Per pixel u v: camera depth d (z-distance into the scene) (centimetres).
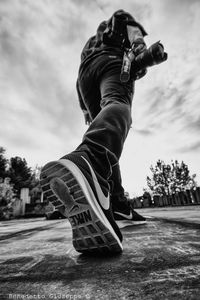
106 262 58
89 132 85
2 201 1231
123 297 34
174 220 169
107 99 106
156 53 105
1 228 270
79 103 175
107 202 74
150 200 1534
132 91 118
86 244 69
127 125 96
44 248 89
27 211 1362
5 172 2111
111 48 127
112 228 69
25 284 44
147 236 98
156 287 37
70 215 70
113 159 82
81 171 70
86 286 41
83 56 147
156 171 2450
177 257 56
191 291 35
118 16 131
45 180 73
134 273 46
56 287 41
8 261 67
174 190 2303
